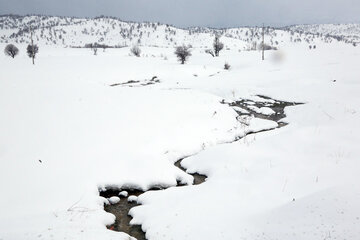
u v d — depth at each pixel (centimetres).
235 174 987
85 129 1391
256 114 2002
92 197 884
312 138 1176
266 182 877
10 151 1108
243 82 3056
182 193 898
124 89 2389
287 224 570
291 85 2638
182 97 2234
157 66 4906
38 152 1127
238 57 6638
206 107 1956
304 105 1969
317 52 6419
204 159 1183
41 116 1469
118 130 1430
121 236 645
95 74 3906
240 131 1563
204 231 638
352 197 575
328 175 834
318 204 590
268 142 1224
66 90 2047
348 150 1004
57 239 582
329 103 1838
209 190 884
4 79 2281
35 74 2914
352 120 1345
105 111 1677
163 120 1638
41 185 925
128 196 958
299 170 916
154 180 1017
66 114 1541
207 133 1512
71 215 760
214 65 5928
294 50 7462
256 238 562
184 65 5238
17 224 693
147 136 1396
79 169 1041
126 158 1151
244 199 788
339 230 489
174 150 1298
